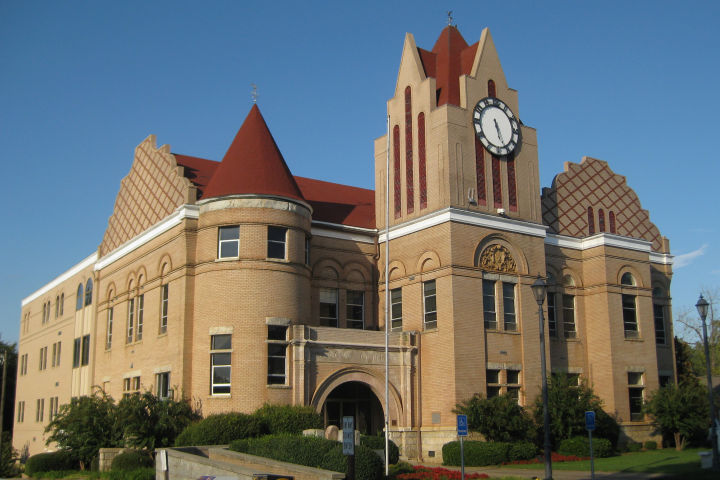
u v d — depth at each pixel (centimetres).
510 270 3931
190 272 3575
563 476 2742
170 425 3206
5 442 5744
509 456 3316
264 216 3512
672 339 4897
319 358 3459
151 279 3953
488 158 4000
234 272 3434
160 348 3722
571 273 4472
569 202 4703
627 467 3055
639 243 4600
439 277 3734
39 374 6000
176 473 2622
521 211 4069
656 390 4247
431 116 3969
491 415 3450
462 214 3772
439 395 3628
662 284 4984
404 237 4031
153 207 4162
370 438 2847
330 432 2864
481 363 3675
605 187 4959
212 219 3544
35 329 6322
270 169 3631
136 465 3019
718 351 7681
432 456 3584
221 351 3372
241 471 2203
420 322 3816
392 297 4072
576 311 4438
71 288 5481
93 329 4778
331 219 4234
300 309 3559
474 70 4078
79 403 3550
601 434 3844
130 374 4066
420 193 3978
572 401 3694
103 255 4881
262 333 3381
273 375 3372
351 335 3575
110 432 3397
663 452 3919
